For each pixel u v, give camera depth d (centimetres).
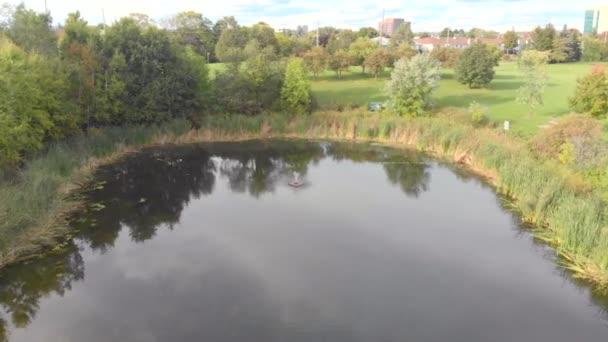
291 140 4366
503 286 1753
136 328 1480
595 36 14162
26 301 1636
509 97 5938
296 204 2664
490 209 2545
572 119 2967
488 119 4278
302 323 1512
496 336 1459
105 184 2986
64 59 3578
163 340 1420
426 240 2152
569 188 2338
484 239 2161
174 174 3303
